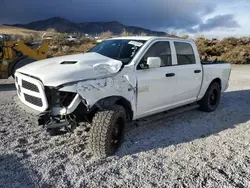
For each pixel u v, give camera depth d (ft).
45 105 12.98
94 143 13.69
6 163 13.04
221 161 13.99
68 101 13.10
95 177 12.14
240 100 29.25
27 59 37.22
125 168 13.02
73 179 11.91
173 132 18.20
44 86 12.94
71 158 13.85
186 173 12.67
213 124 20.34
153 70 16.97
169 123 20.17
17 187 11.12
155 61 15.94
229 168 13.28
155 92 17.17
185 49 20.48
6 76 37.47
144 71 16.33
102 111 13.93
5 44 36.68
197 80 21.29
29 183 11.45
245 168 13.34
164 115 19.01
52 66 14.43
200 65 21.83
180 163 13.66
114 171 12.72
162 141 16.49
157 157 14.29
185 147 15.71
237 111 24.47
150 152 14.87
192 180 12.09
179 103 20.18
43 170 12.53
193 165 13.48
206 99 23.24
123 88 14.85
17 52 38.42
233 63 79.30
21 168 12.64
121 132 15.05
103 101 14.28
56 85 12.71
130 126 18.86
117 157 14.12
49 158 13.76
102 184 11.62
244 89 35.86
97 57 16.10
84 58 15.57
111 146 14.33
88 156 14.12
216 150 15.39
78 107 13.35
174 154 14.71
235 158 14.39
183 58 20.18
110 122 13.64
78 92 12.86
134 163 13.56
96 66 14.28
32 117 13.33
